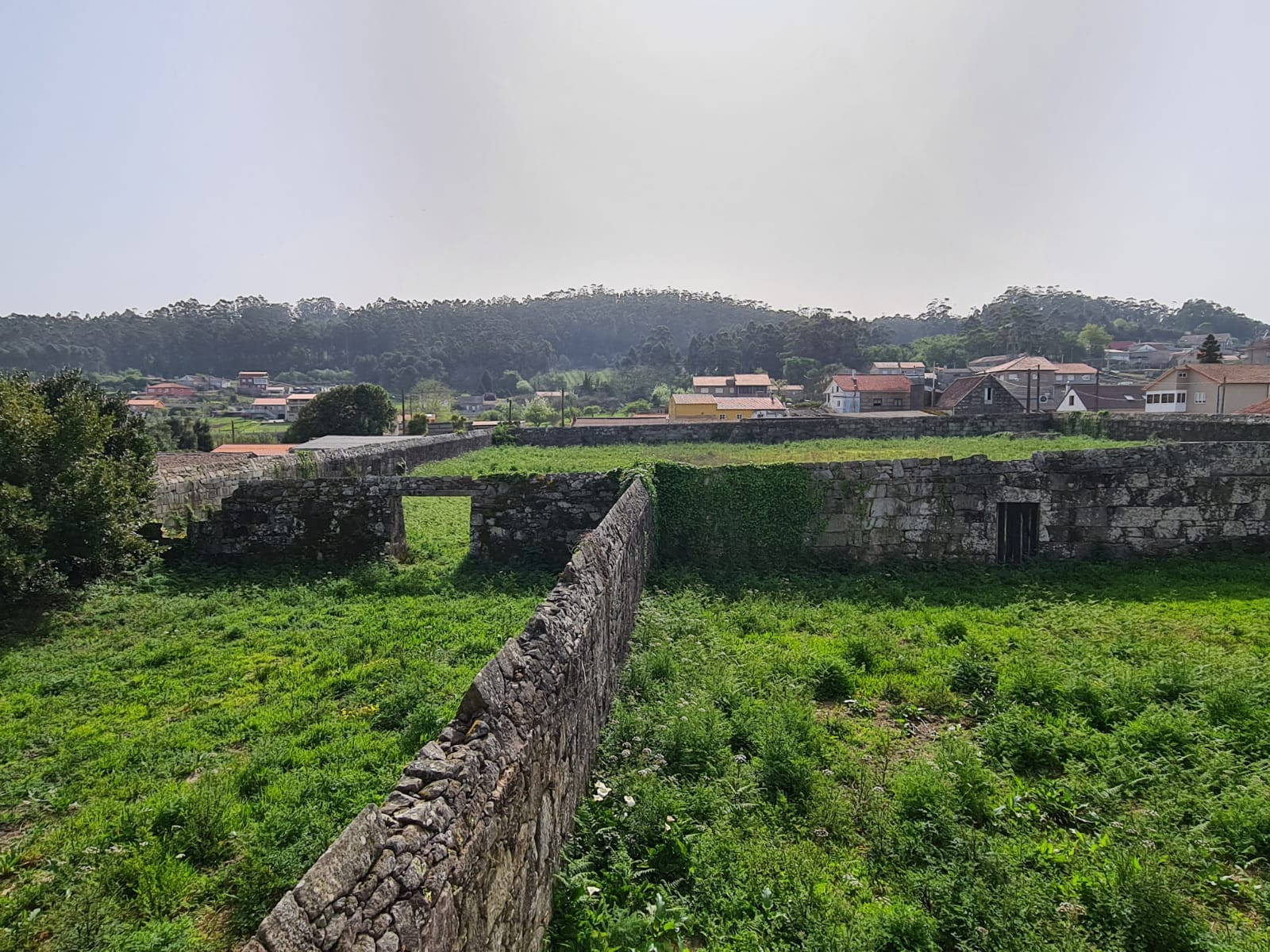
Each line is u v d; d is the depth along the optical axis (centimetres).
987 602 1180
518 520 1477
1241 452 1418
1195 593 1183
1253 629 978
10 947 446
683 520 1488
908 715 771
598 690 666
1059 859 521
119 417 1827
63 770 658
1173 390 5006
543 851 435
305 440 4231
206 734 727
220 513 1508
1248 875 512
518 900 377
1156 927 446
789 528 1468
